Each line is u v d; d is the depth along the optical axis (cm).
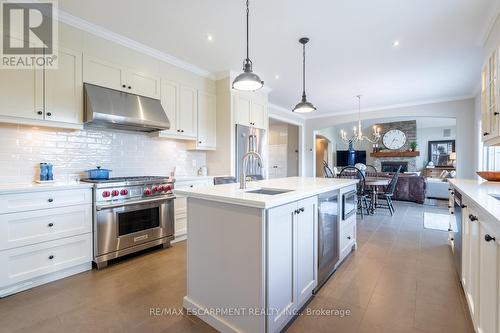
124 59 297
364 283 222
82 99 262
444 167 1022
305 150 759
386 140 1105
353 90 496
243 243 150
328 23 263
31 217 209
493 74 242
